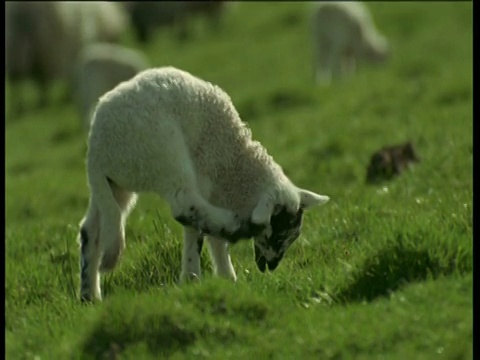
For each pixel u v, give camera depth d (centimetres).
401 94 3127
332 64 4159
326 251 1342
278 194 1275
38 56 4797
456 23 4694
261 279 1223
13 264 1523
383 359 949
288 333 1033
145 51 5647
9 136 4309
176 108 1262
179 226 1641
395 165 1986
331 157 2455
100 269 1261
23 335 1138
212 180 1308
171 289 1148
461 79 3066
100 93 4216
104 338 1039
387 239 1193
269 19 5719
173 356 998
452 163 1791
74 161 3384
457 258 1125
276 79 4281
